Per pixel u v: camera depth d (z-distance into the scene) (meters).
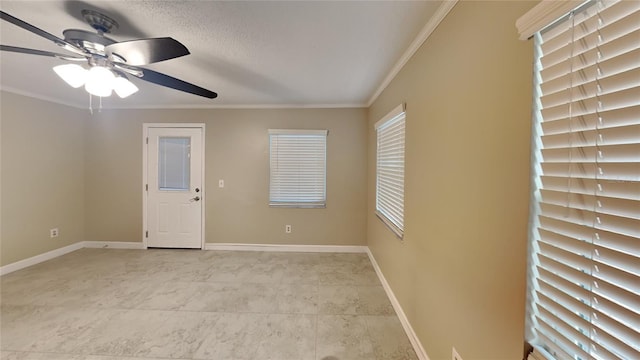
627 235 0.59
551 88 0.79
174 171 4.14
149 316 2.30
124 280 3.03
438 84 1.54
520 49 0.90
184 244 4.17
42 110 3.59
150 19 1.60
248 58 2.21
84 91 3.34
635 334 0.58
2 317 2.26
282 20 1.62
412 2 1.43
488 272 1.08
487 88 1.08
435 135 1.58
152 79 1.90
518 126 0.91
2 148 3.19
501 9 0.99
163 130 4.11
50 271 3.26
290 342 1.97
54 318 2.25
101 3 1.44
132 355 1.82
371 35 1.80
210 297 2.64
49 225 3.69
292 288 2.86
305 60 2.25
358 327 2.16
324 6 1.48
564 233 0.75
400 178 2.35
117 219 4.16
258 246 4.15
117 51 1.49
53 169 3.74
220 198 4.14
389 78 2.61
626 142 0.59
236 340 1.99
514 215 0.93
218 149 4.11
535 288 0.85
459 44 1.31
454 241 1.36
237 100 3.74
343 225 4.11
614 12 0.61
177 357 1.81
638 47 0.57
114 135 4.12
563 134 0.75
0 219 3.17
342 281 3.04
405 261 2.13
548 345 0.81
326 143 4.07
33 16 1.55
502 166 0.99
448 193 1.42
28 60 2.32
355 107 4.02
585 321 0.69
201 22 1.65
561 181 0.76
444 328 1.47
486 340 1.09
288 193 4.12
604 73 0.64
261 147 4.09
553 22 0.75
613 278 0.62
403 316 2.17
